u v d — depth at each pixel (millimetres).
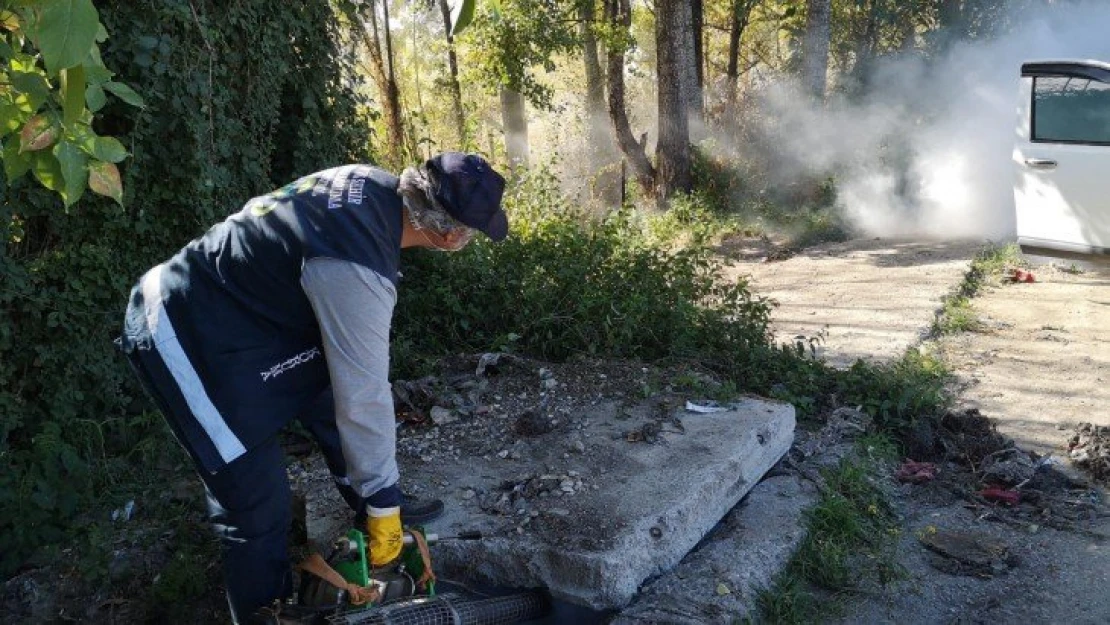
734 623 3189
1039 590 3545
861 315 7332
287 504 3018
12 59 2701
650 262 6273
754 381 5238
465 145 10055
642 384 4727
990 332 6820
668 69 14164
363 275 2656
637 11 24062
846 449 4551
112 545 3857
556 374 4934
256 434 2844
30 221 4723
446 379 4977
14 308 4551
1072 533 3918
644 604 3273
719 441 4098
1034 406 5293
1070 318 7031
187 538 3902
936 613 3436
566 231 6664
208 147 5125
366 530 3146
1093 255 7992
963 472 4531
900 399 4973
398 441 4391
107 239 4863
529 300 5711
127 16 4758
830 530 3834
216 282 2824
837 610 3428
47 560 3787
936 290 7895
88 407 4809
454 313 5789
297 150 5898
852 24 17641
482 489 3896
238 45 5395
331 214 2717
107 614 3639
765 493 4090
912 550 3840
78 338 4699
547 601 3355
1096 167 7809
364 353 2695
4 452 4254
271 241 2756
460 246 2941
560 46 15711
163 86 4934
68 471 4086
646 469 3895
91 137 2621
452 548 3518
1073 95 7988
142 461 4625
